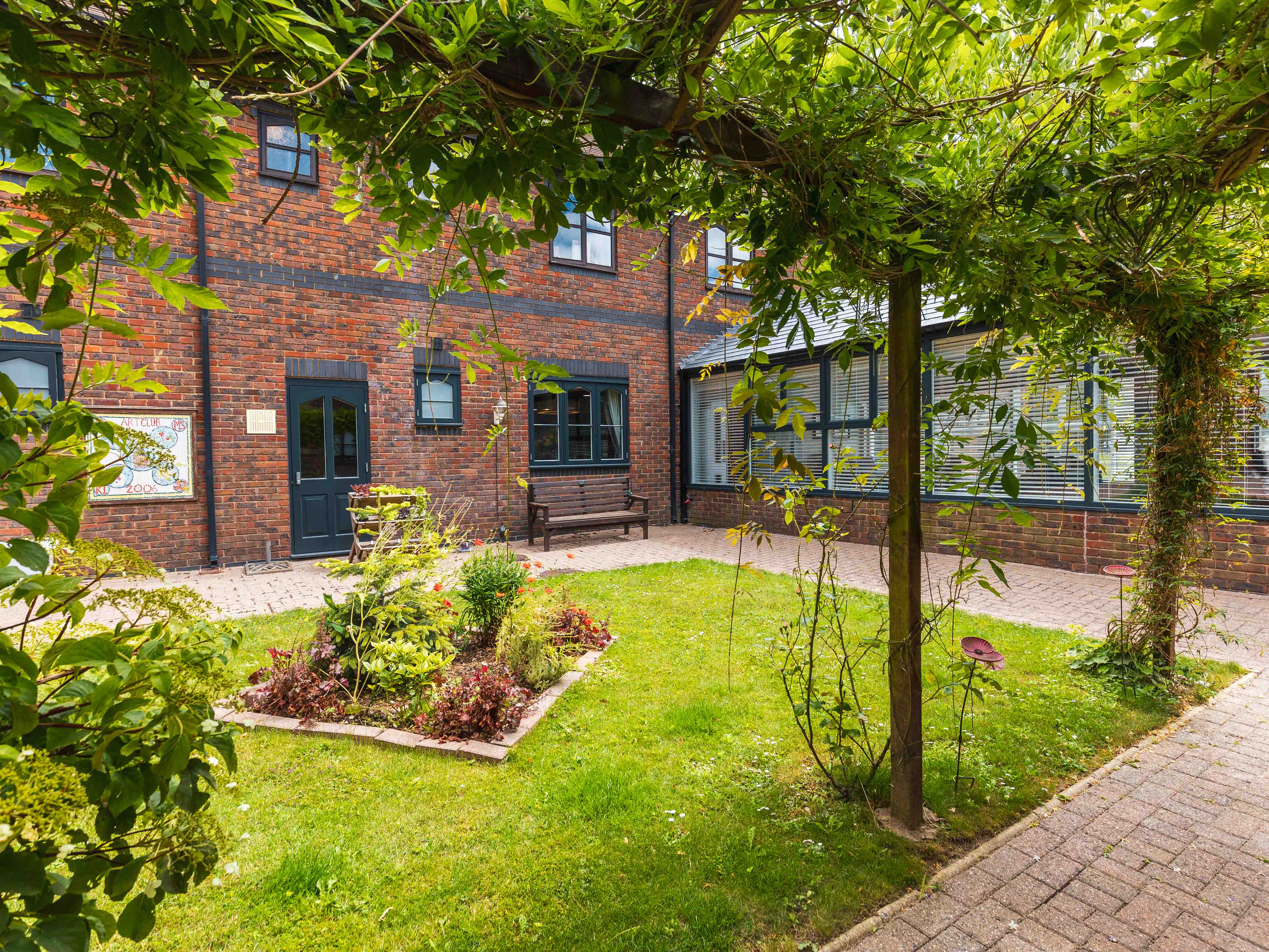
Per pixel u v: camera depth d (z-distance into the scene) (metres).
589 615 5.08
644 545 9.10
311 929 1.96
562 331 9.72
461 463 8.75
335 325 7.78
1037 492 7.18
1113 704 3.54
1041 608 5.49
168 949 1.87
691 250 2.36
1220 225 2.42
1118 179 1.76
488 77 1.28
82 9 0.99
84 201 0.89
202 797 0.91
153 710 0.87
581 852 2.31
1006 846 2.37
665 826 2.46
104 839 0.81
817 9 1.26
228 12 0.94
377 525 7.20
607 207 1.66
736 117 1.61
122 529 6.70
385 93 1.35
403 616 3.81
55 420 0.90
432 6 1.22
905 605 2.43
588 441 10.15
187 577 6.75
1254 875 2.20
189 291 1.07
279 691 3.37
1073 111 1.65
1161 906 2.06
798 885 2.15
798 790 2.71
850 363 2.64
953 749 3.04
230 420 7.17
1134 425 3.91
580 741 3.12
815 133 1.58
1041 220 1.84
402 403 8.27
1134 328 2.90
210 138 1.27
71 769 0.73
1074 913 2.03
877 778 2.78
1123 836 2.42
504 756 2.93
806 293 2.20
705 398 11.00
